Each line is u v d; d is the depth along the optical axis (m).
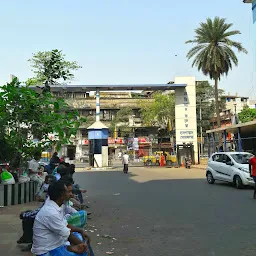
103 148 35.72
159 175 25.12
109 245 6.84
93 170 33.03
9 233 7.71
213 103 63.31
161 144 43.12
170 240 7.11
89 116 59.41
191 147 36.59
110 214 10.16
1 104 11.64
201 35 42.31
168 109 56.16
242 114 52.00
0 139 12.09
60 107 12.88
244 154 17.64
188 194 14.30
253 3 19.14
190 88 36.75
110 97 62.06
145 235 7.59
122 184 19.14
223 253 6.12
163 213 10.11
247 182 15.67
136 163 44.69
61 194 4.12
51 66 14.70
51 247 3.92
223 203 11.75
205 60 42.00
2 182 11.77
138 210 10.73
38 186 13.08
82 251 4.18
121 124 58.28
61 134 12.27
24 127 12.48
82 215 5.41
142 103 59.72
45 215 3.94
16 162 13.11
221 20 41.62
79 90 34.91
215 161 18.45
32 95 11.90
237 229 7.89
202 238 7.20
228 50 41.38
